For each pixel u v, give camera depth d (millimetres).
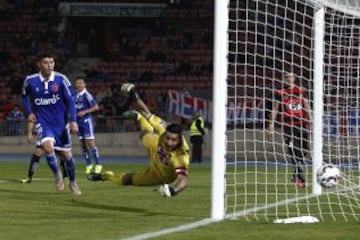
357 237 12891
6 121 53875
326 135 24062
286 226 14305
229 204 18609
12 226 14117
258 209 17453
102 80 62469
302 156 22828
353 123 24281
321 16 21891
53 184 25328
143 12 67750
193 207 17984
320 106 21859
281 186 24734
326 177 16812
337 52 23766
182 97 56688
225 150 15609
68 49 66500
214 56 15586
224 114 15484
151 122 16344
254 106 23000
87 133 28859
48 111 21016
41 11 69062
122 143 53219
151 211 17062
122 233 13172
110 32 67875
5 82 62375
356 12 21703
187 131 54938
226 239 12500
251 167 36438
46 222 14773
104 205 18281
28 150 53625
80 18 68750
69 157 21156
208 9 67875
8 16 68938
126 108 53656
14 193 21516
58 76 20969
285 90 23094
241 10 19703
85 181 27172
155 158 15844
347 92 24109
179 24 67875
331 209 17719
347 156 24266
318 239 12594
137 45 65812
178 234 13062
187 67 63375
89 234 13023
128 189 23219
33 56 65562
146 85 61844
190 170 37656
